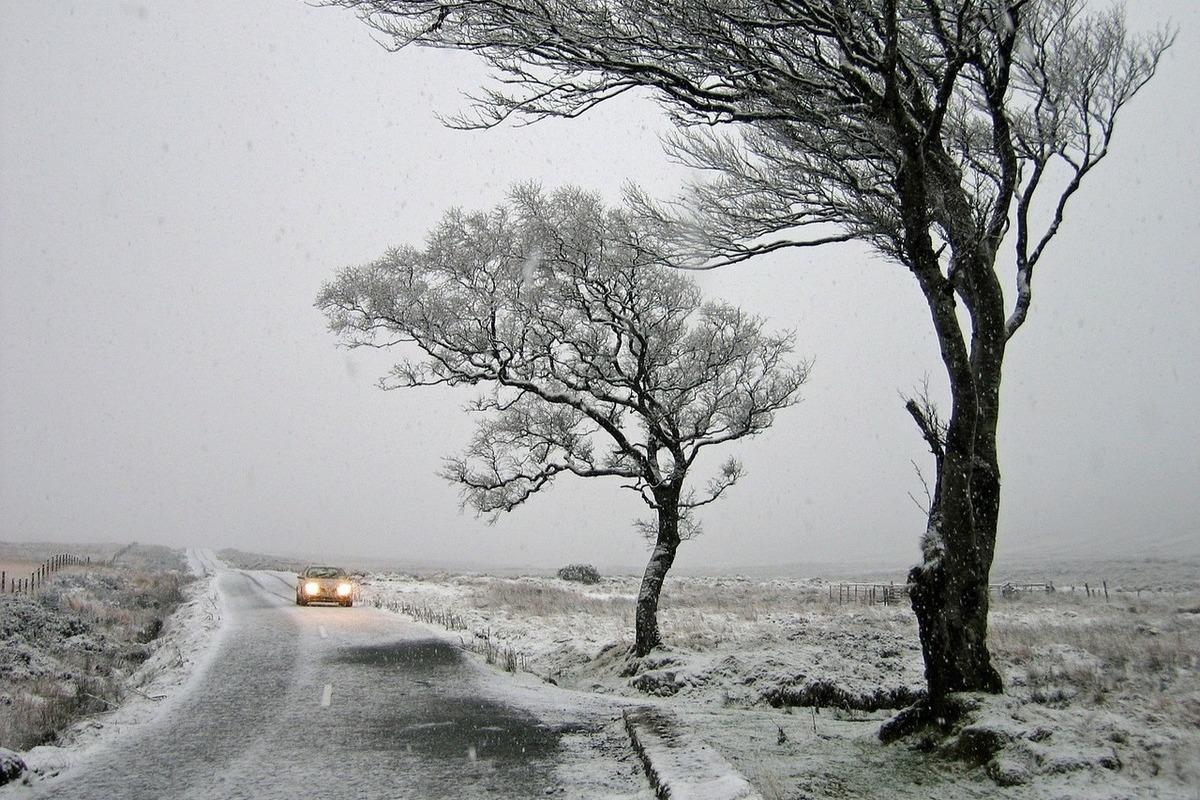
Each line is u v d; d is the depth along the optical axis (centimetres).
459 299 1848
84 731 983
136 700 1189
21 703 1132
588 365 1880
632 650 1786
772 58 826
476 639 2066
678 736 878
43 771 792
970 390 812
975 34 756
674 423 1900
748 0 744
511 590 3847
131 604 2881
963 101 1097
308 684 1319
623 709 1152
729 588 4553
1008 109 1049
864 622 2397
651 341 1875
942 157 885
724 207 1020
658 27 754
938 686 818
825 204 1009
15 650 1495
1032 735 698
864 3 757
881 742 842
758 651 1594
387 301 1792
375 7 741
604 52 766
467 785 751
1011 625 2139
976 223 920
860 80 789
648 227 1066
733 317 1997
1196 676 1080
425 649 1759
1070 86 1035
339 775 786
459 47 766
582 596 3691
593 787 741
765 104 841
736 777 669
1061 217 1024
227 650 1717
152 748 895
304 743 921
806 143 897
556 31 738
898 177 836
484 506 1919
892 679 1337
